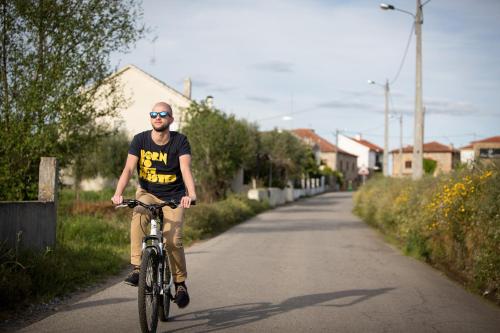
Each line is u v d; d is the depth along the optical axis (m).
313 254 11.32
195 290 7.09
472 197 8.90
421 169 18.33
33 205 7.44
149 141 5.25
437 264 10.02
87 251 9.27
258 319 5.54
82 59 11.32
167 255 5.34
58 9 11.12
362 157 99.81
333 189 75.44
